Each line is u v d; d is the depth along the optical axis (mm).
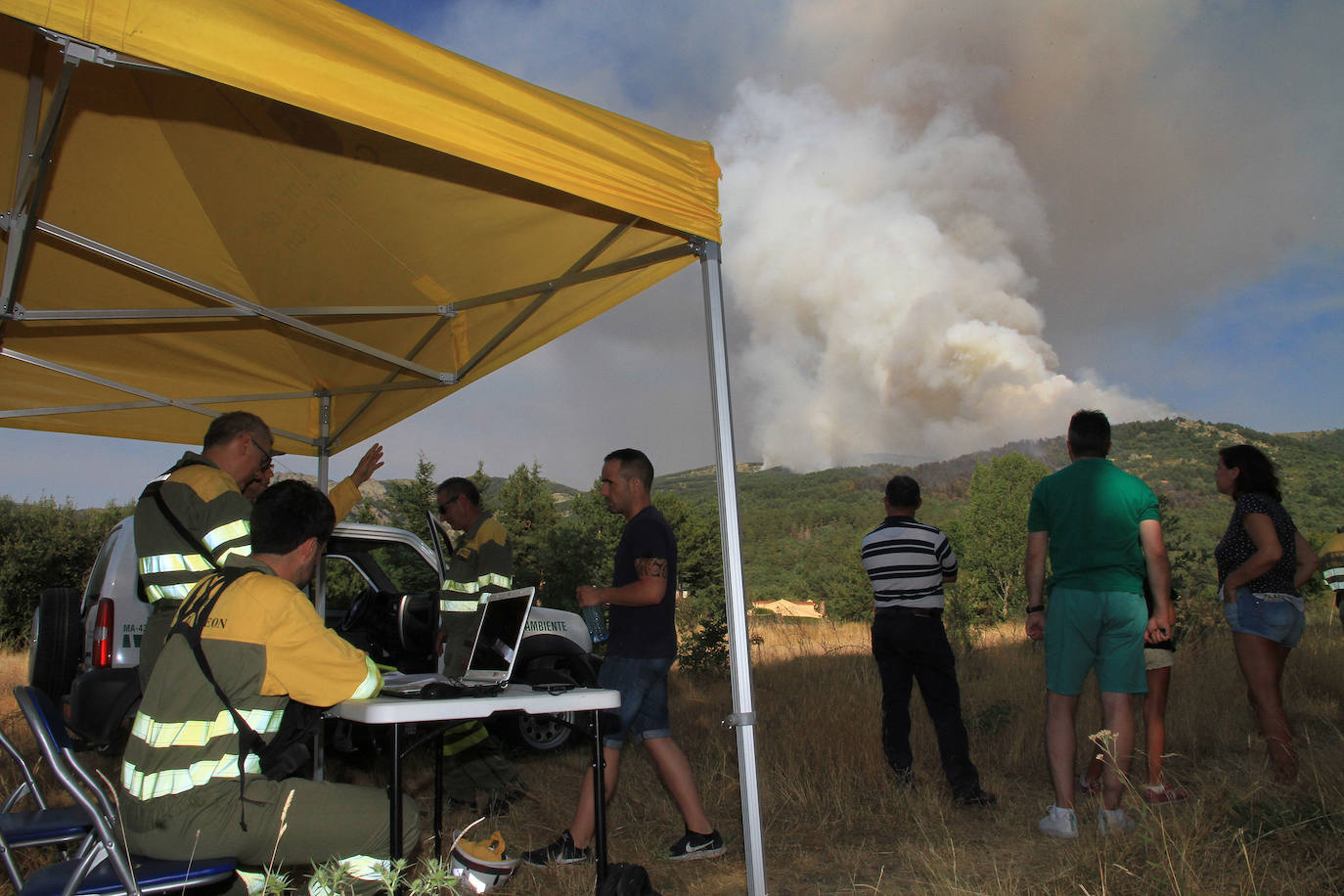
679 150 2988
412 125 2320
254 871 2500
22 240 3400
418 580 8664
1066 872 3250
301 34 2150
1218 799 3830
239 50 2053
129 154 3254
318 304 4305
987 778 4910
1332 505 89375
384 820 2562
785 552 92062
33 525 17828
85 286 3969
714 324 3104
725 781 4914
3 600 17078
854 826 4242
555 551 11594
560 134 2641
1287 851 3236
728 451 3061
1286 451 122125
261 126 3129
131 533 4902
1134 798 3537
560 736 6125
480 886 3000
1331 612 11617
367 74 2244
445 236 3701
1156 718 4172
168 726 2363
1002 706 5738
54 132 2750
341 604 11383
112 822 2195
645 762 5652
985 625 15930
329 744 5371
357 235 3721
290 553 2717
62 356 4449
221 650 2396
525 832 4324
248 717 2420
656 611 3734
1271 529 4086
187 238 3760
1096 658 3863
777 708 6609
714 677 8703
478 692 2914
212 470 3490
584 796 3721
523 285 4051
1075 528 3898
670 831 4246
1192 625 8633
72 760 2199
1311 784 3828
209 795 2344
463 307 4297
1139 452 136375
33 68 2742
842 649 9734
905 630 4613
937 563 4695
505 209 3477
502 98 2520
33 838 2623
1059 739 3877
